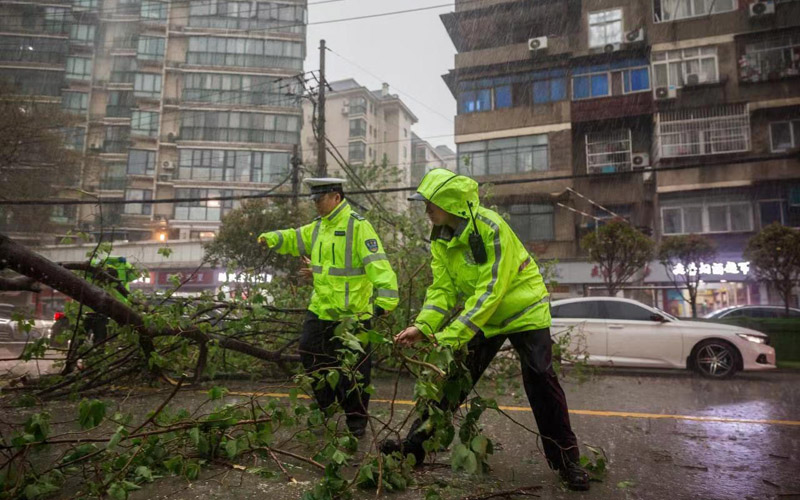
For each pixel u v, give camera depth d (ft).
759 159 30.63
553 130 72.18
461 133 76.33
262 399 15.64
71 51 122.31
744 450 11.24
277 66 119.44
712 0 68.13
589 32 73.31
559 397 8.54
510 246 8.41
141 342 14.93
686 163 66.44
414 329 8.38
